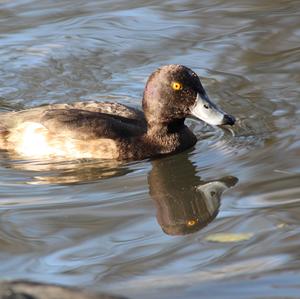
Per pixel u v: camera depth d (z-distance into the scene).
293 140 12.50
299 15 16.53
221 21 16.61
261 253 9.20
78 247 9.60
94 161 12.33
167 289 8.29
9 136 12.70
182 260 9.14
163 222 10.25
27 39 16.12
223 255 9.21
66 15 17.03
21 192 11.31
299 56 15.23
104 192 11.27
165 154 12.56
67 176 11.84
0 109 13.96
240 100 14.02
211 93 14.30
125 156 12.41
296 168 11.62
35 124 12.63
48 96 14.40
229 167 11.91
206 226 10.09
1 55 15.59
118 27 16.55
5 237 9.92
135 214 10.53
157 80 12.63
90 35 16.22
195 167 12.07
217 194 11.09
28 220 10.39
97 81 14.81
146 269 8.93
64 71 15.15
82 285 8.55
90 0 17.59
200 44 15.86
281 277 8.51
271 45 15.66
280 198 10.73
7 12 17.12
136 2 17.50
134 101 14.15
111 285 8.50
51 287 6.64
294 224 9.92
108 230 10.06
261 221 10.08
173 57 15.47
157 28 16.47
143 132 12.70
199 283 8.41
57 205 10.86
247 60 15.27
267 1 17.23
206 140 13.03
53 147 12.45
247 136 12.88
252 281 8.41
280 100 13.90
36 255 9.41
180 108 12.57
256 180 11.38
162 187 11.41
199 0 17.47
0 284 6.65
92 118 12.59
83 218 10.43
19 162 12.28
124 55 15.59
